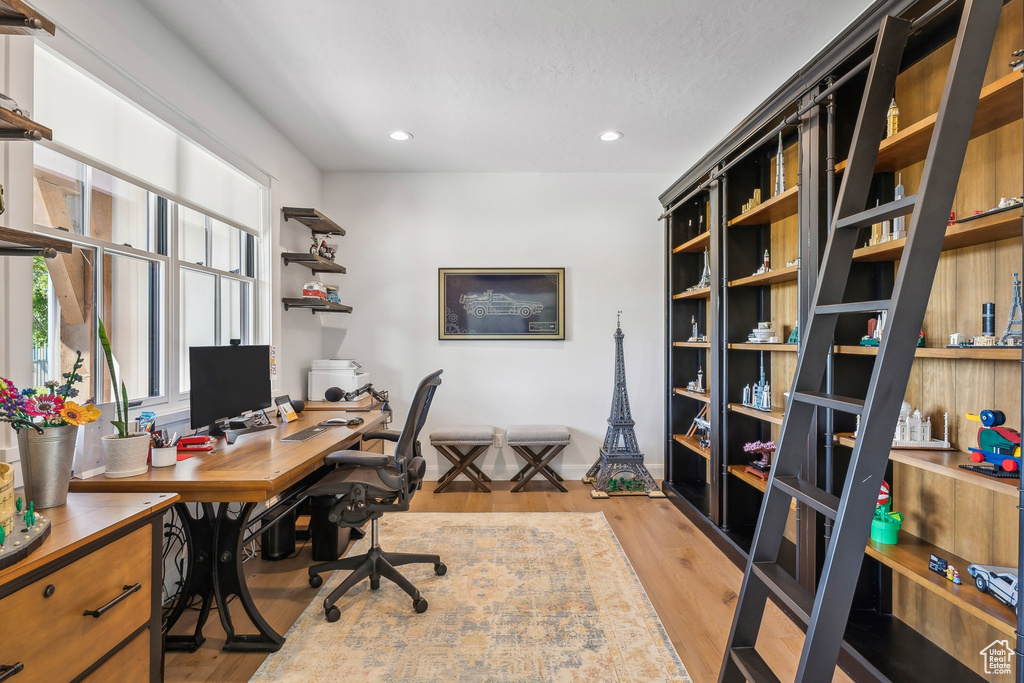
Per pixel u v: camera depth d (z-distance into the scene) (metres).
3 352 1.39
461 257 4.14
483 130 3.27
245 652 1.83
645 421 4.15
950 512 1.71
